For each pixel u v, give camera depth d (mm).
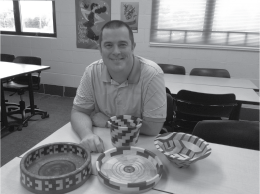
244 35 2986
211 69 2789
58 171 780
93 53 3635
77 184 718
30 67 2766
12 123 2691
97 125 1177
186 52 3229
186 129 2082
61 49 3775
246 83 2438
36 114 3018
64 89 3957
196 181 774
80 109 1194
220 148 989
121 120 1030
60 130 1134
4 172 790
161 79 1079
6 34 4031
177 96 1876
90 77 1131
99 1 3365
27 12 3840
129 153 891
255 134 1112
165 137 913
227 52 3088
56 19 3646
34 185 679
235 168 854
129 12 3279
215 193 722
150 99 1062
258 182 780
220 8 2971
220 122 1139
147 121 1077
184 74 2816
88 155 805
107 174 780
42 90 4062
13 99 3709
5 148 2225
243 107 3164
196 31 3117
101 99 1146
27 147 2262
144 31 3303
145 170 810
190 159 758
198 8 3035
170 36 3229
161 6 3146
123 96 1099
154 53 3357
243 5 2896
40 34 3857
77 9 3500
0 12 3951
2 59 3473
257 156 938
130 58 992
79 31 3592
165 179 779
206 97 1761
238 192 729
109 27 932
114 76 1053
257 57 3012
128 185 689
